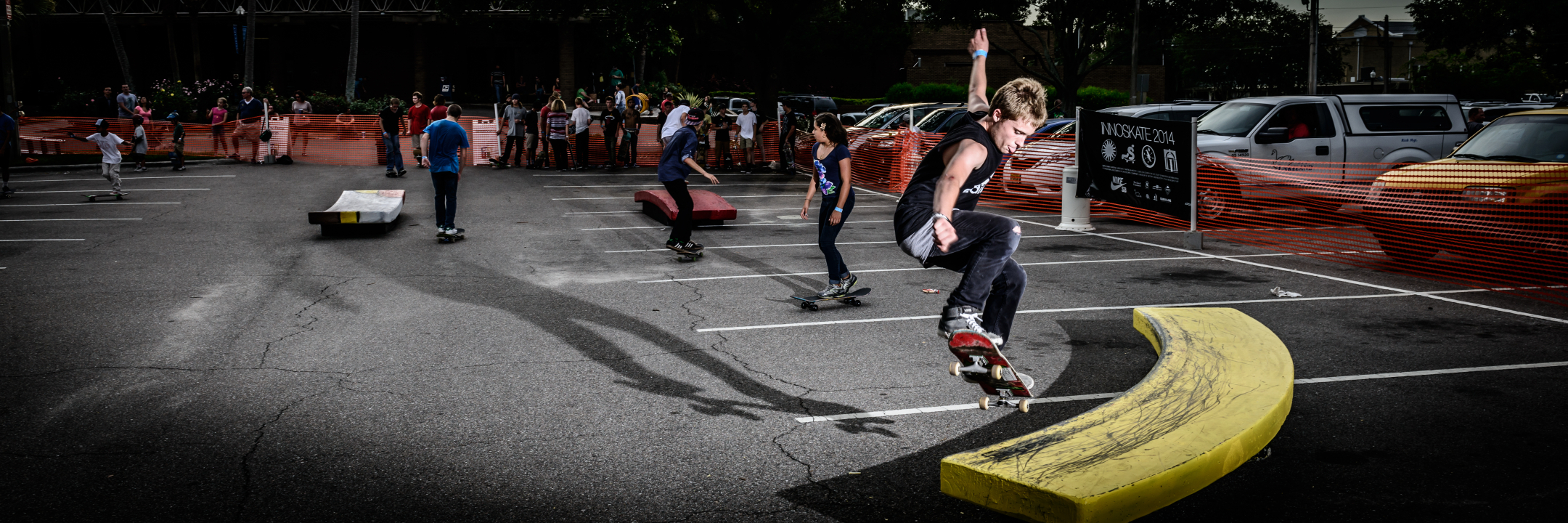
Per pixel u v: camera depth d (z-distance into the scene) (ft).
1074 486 10.69
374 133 76.95
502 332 21.91
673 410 16.33
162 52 147.74
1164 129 35.09
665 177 31.40
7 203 48.26
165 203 48.24
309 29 144.46
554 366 19.04
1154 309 20.79
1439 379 18.01
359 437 14.92
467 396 17.06
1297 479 13.23
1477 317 23.27
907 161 57.98
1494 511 12.14
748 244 36.32
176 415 15.84
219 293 26.30
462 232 37.29
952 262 13.35
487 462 13.89
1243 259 32.53
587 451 14.35
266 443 14.60
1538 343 20.67
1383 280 28.35
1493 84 187.73
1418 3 148.36
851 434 15.17
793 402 16.76
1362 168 42.88
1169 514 12.09
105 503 12.34
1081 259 32.58
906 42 172.76
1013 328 22.31
